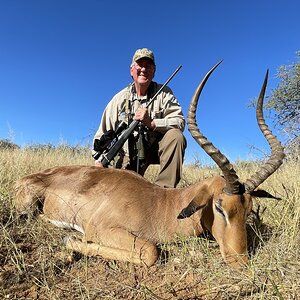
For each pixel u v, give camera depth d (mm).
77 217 1953
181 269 1520
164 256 1650
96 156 2348
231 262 1509
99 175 2053
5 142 6086
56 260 1543
